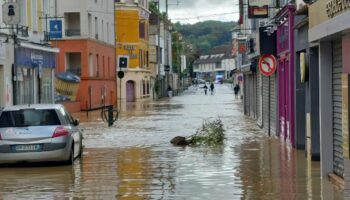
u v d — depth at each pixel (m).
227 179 14.02
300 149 19.45
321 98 13.67
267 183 13.33
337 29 11.19
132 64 80.06
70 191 12.88
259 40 24.03
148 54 88.12
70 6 55.81
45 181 14.34
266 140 23.22
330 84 13.62
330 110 13.66
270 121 26.48
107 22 65.69
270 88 26.44
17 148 16.44
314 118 16.69
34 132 16.56
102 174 15.24
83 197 12.16
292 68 19.83
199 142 22.38
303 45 17.77
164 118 39.25
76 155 18.25
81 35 55.97
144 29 84.69
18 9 30.91
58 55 55.31
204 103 63.66
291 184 13.11
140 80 81.31
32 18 37.47
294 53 19.56
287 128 21.64
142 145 22.42
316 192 12.11
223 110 48.72
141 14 82.44
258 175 14.51
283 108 22.64
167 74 106.25
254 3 29.77
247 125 31.86
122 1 79.19
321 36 12.58
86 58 56.00
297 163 16.39
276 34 23.77
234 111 47.06
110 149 21.22
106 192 12.66
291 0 20.53
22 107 17.19
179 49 129.38
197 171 15.38
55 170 16.14
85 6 56.00
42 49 39.16
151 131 29.05
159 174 15.01
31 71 37.72
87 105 53.88
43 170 16.20
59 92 49.00
